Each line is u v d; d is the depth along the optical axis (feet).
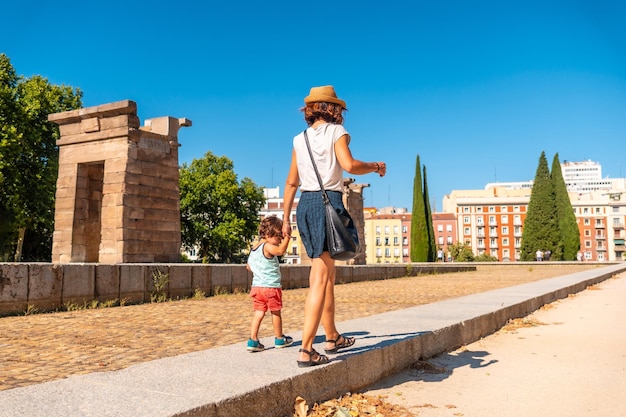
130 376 12.80
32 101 132.98
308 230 14.66
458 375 17.63
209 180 229.04
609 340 24.77
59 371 16.53
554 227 236.22
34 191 131.23
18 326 27.84
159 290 44.86
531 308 37.37
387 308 38.91
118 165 73.77
